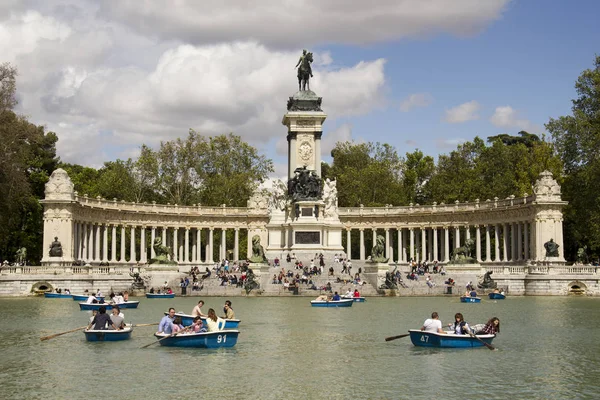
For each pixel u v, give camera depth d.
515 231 130.50
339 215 152.50
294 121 133.50
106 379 35.69
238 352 43.53
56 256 111.19
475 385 34.56
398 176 187.88
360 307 76.31
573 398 32.22
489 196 150.75
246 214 150.88
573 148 123.31
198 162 169.00
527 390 33.59
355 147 191.25
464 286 100.00
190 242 174.88
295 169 129.25
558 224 116.94
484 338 45.44
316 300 77.62
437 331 45.84
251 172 171.38
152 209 142.88
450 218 144.62
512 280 104.06
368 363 39.97
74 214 119.44
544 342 47.75
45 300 87.00
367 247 173.75
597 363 39.97
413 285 101.75
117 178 156.88
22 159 110.50
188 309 72.12
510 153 163.75
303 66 137.88
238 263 132.25
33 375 36.59
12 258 129.00
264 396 32.47
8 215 109.88
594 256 137.62
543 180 117.62
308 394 32.81
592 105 123.06
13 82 107.12
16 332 52.91
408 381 35.38
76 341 47.91
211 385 34.47
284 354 42.81
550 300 89.06
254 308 74.69
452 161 174.25
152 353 42.88
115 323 48.50
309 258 120.50
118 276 100.50
